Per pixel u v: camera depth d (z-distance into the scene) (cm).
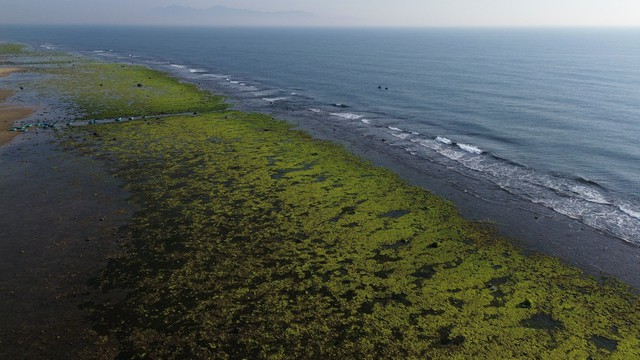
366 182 3706
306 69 11844
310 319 2050
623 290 2316
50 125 5156
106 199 3253
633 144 4731
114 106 6319
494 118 6000
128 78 8925
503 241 2803
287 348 1881
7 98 6675
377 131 5419
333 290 2258
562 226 3034
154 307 2122
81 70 9925
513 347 1892
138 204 3186
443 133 5378
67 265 2441
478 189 3666
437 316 2080
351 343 1909
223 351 1862
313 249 2639
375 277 2375
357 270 2436
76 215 3003
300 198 3341
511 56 14925
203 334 1955
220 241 2712
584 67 11281
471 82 9044
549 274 2450
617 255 2667
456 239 2805
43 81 8275
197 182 3597
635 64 11925
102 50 17388
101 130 5022
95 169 3825
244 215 3050
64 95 7000
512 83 8788
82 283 2292
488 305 2164
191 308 2117
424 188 3641
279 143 4719
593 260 2608
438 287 2302
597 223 3081
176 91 7731
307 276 2373
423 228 2934
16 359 1802
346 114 6384
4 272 2358
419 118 6122
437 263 2525
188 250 2611
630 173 3953
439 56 15300
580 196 3534
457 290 2281
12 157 4072
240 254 2573
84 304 2134
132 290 2244
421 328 1998
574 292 2288
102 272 2388
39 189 3394
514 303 2183
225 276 2366
